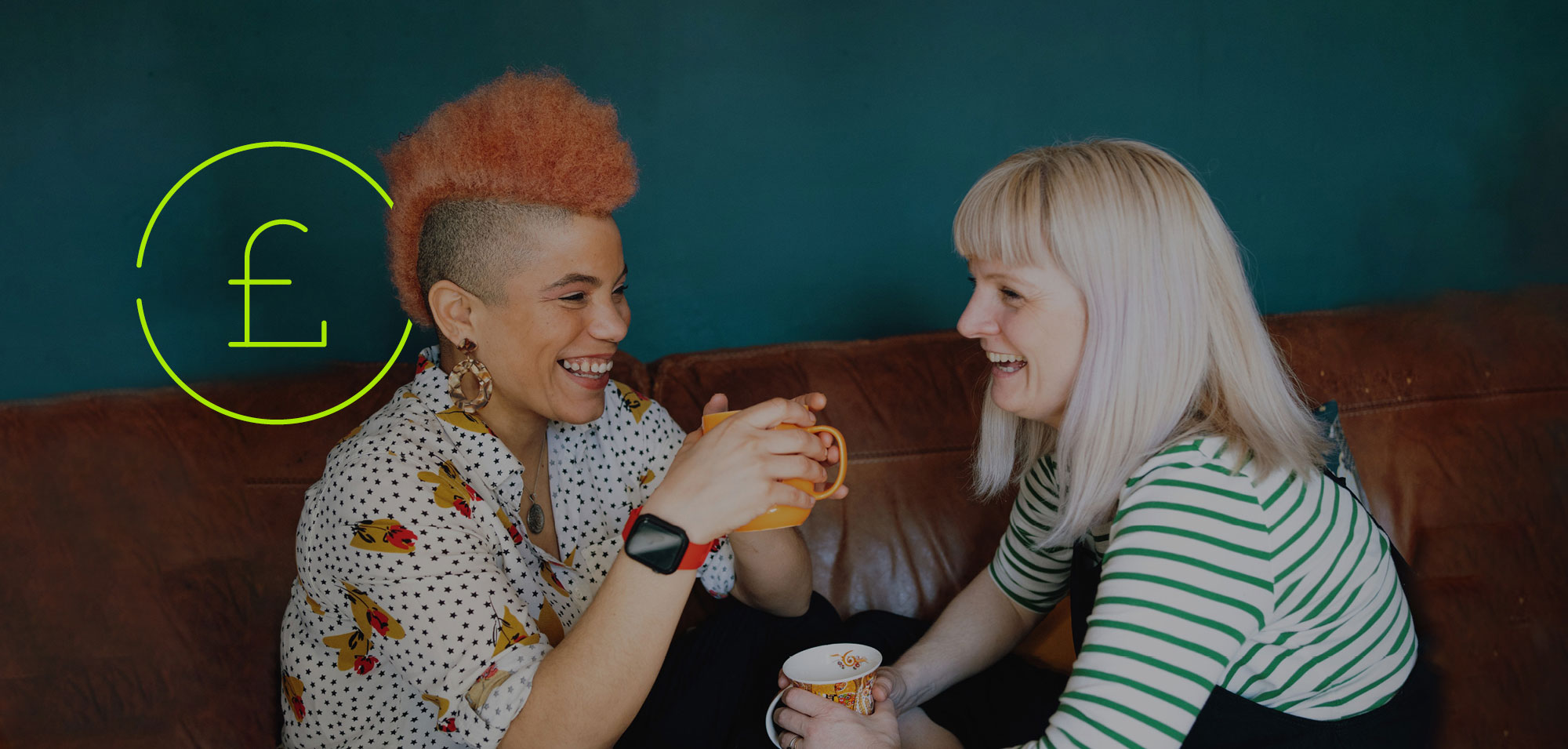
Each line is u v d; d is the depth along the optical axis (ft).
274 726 4.76
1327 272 7.29
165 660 4.72
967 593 4.27
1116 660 2.64
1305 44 7.06
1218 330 2.96
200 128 6.48
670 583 2.93
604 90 6.73
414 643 3.10
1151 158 3.01
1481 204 7.26
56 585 4.69
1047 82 6.97
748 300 6.98
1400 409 5.53
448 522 3.20
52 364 6.51
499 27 6.62
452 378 3.57
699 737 3.89
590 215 3.31
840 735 3.24
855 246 6.99
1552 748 5.15
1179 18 6.98
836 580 5.22
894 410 5.38
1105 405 2.96
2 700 4.61
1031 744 2.83
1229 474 2.78
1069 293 2.99
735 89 6.81
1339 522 2.92
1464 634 5.29
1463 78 7.15
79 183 6.42
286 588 4.83
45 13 6.31
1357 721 3.01
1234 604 2.67
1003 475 3.97
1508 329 5.66
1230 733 2.97
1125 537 2.80
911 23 6.84
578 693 2.91
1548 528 5.47
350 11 6.51
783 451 2.99
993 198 3.04
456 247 3.32
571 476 4.03
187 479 4.86
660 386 5.43
